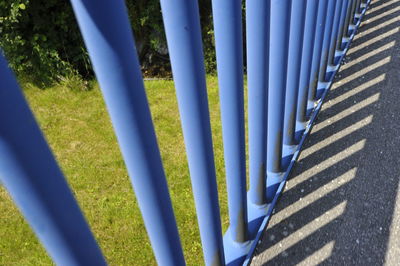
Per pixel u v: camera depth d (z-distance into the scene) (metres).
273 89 2.19
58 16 3.79
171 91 3.88
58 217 0.83
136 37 4.28
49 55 3.92
